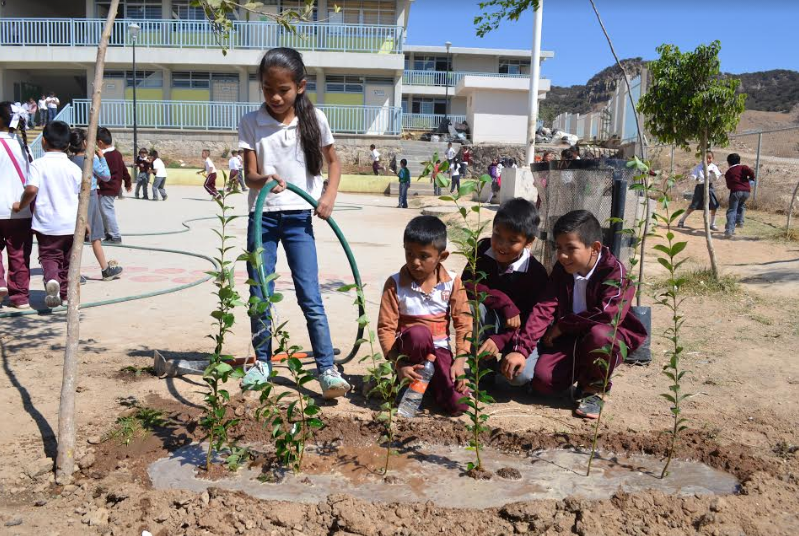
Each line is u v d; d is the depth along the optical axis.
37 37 30.27
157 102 30.25
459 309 3.83
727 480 3.08
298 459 3.06
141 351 4.70
